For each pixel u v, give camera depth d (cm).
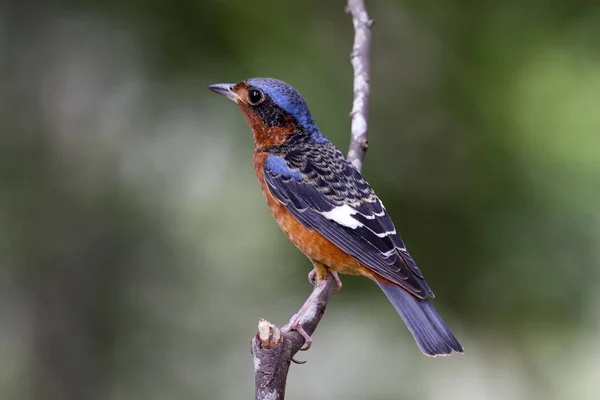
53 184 1481
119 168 1505
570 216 1204
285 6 1302
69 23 1475
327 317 1573
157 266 1489
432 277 1267
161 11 1332
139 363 1491
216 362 1514
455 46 1295
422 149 1269
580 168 1194
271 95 999
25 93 1495
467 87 1264
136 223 1480
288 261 1459
